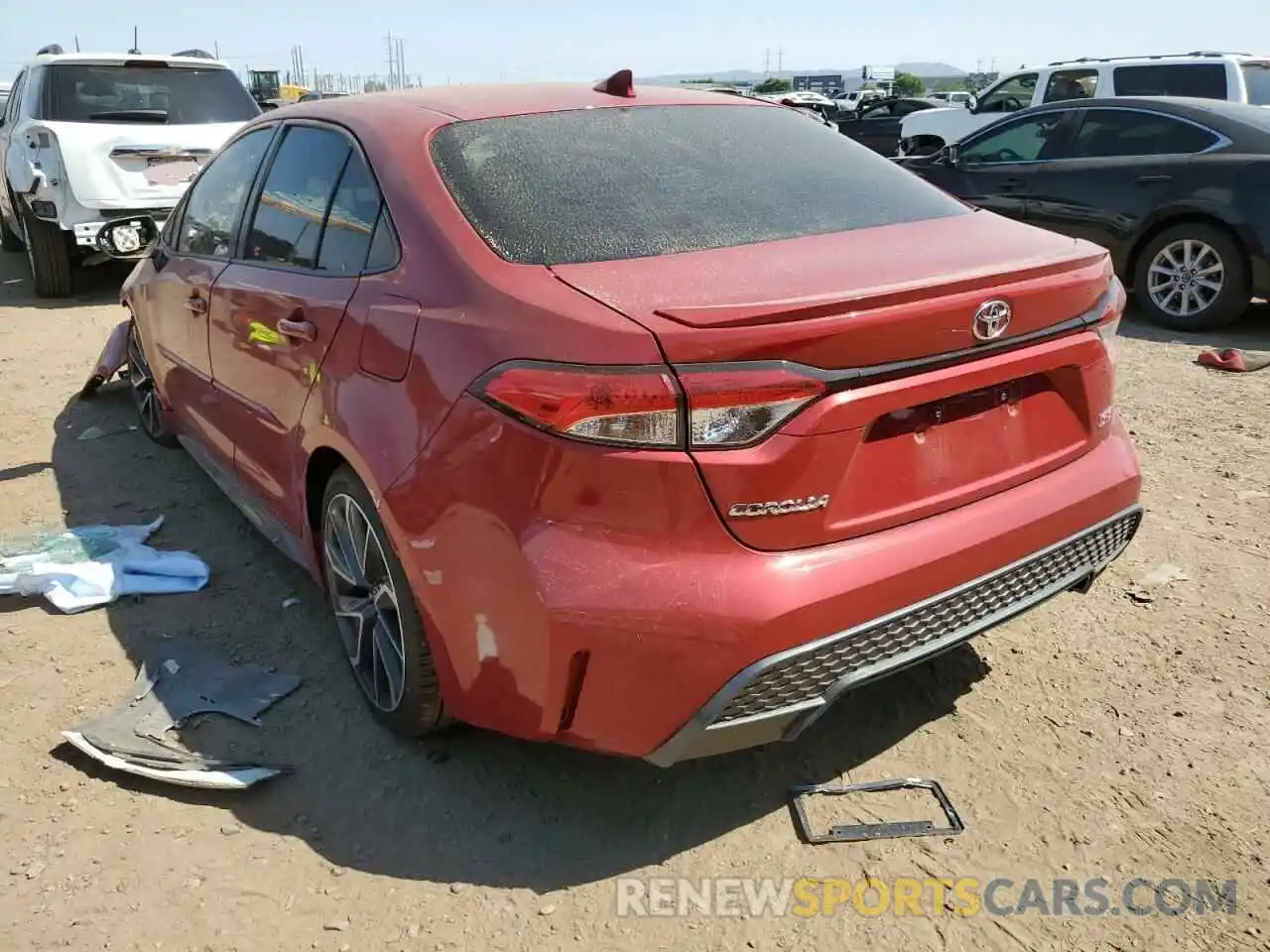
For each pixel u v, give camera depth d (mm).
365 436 2486
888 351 2100
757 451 2014
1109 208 7547
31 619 3443
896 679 3053
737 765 2695
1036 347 2398
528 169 2643
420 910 2248
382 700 2779
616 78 3186
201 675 3088
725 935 2186
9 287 9406
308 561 3152
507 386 2094
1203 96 10336
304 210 3119
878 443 2189
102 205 8016
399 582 2500
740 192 2715
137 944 2164
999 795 2572
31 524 4191
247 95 9188
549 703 2146
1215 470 4594
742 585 2037
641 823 2498
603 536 2041
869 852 2400
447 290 2342
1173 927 2189
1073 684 3014
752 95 3611
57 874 2346
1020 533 2393
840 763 2699
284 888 2311
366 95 3264
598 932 2193
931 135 14289
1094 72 11500
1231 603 3436
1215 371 6195
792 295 2115
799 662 2102
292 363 2947
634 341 1993
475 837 2457
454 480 2213
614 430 1987
